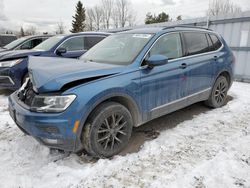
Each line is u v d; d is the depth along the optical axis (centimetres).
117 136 298
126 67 302
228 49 489
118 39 384
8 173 258
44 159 286
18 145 320
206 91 433
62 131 246
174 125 391
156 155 294
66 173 256
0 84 551
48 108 247
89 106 256
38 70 276
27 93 287
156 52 337
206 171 259
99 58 352
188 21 965
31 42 794
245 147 312
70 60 335
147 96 318
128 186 237
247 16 758
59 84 248
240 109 469
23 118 259
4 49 765
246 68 789
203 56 414
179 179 246
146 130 371
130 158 287
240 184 237
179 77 360
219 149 306
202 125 389
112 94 275
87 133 265
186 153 298
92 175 253
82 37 664
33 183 242
